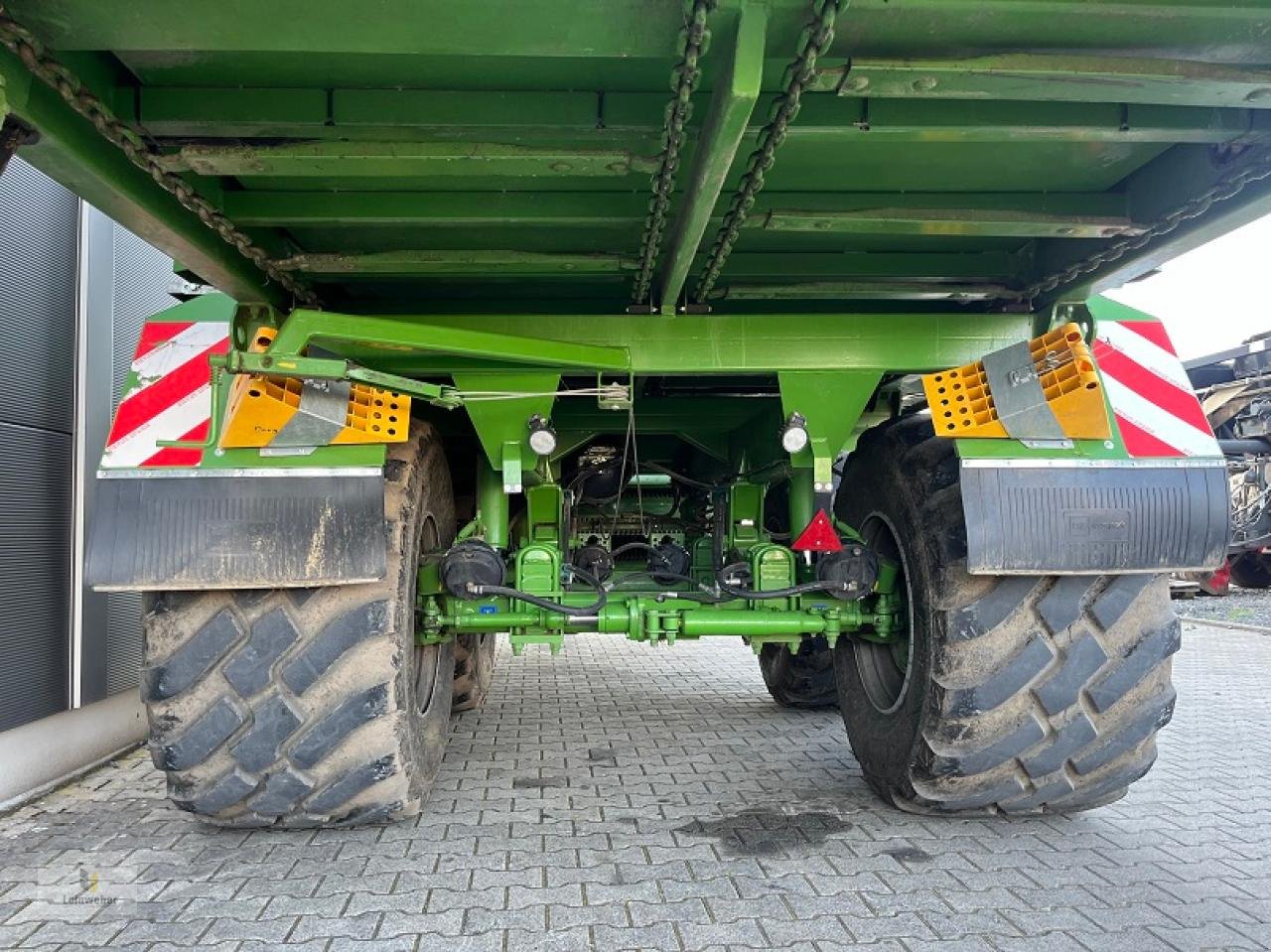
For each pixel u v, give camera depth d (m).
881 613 3.21
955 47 1.81
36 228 3.75
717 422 4.32
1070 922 2.34
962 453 2.64
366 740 2.63
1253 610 10.51
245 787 2.62
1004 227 2.51
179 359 2.71
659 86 2.11
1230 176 2.25
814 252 3.10
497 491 3.59
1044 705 2.75
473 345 2.69
